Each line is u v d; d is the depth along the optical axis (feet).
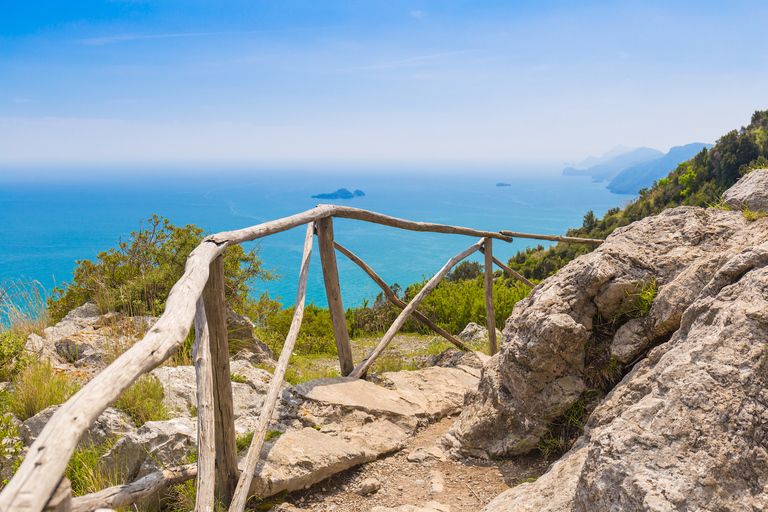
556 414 10.39
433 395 15.53
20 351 15.94
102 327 19.80
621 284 10.28
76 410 3.31
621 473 5.75
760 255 7.66
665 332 9.78
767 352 6.20
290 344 11.18
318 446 10.48
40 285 23.11
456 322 35.81
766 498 5.26
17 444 10.41
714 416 5.91
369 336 33.71
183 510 8.64
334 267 14.90
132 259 26.09
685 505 5.27
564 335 10.25
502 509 7.63
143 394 12.80
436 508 9.10
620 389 8.90
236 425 11.40
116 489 5.87
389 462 11.34
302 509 9.16
